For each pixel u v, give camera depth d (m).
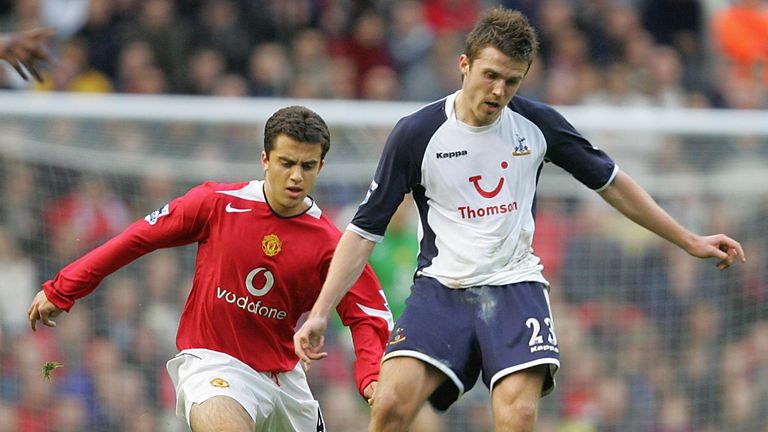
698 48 49.34
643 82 45.69
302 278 22.80
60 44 45.12
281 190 21.86
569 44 47.34
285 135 21.64
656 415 36.06
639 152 36.09
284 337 23.25
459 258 21.17
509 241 21.17
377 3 48.34
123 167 34.75
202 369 22.61
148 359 34.53
